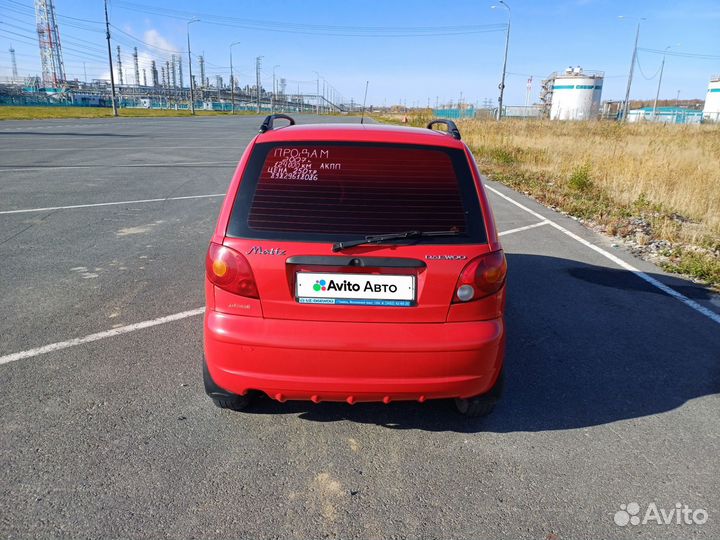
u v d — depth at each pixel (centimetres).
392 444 300
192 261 626
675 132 3080
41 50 11238
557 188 1292
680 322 491
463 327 274
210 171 1444
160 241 713
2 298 497
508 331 461
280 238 268
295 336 267
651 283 602
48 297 502
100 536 228
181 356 393
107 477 264
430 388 274
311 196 274
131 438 296
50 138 2381
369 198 274
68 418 312
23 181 1179
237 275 269
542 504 256
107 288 529
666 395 362
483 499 259
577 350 427
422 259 266
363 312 270
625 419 332
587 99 7506
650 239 819
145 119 5088
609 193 1202
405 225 270
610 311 514
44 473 265
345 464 281
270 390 275
